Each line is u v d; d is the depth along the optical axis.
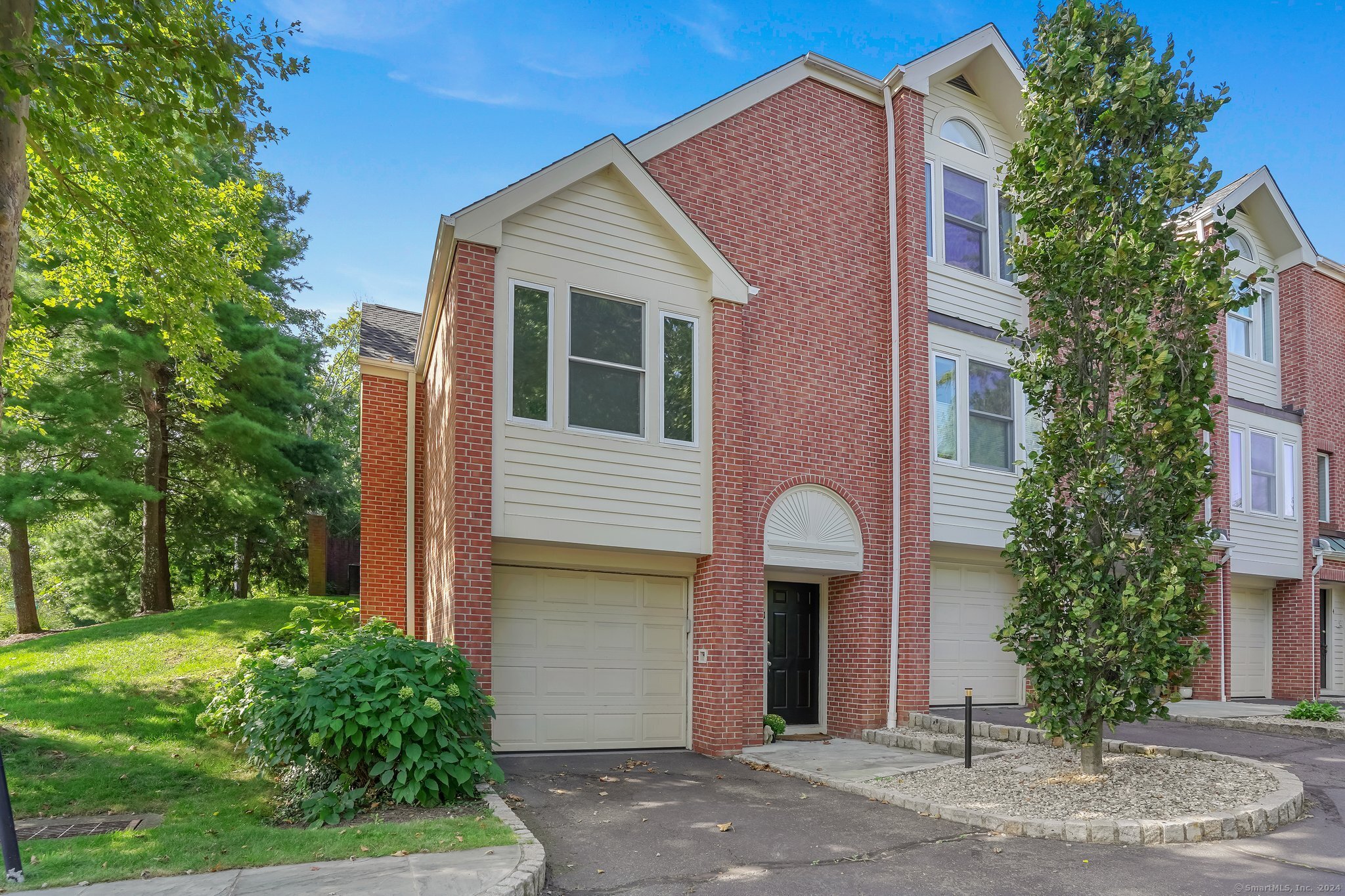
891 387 13.51
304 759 7.64
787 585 13.36
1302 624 19.14
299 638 10.95
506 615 10.83
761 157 12.91
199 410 22.23
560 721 10.99
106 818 7.82
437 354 12.22
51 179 10.98
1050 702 8.85
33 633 21.50
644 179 11.20
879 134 14.11
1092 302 9.85
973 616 14.58
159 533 22.05
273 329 22.00
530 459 10.36
